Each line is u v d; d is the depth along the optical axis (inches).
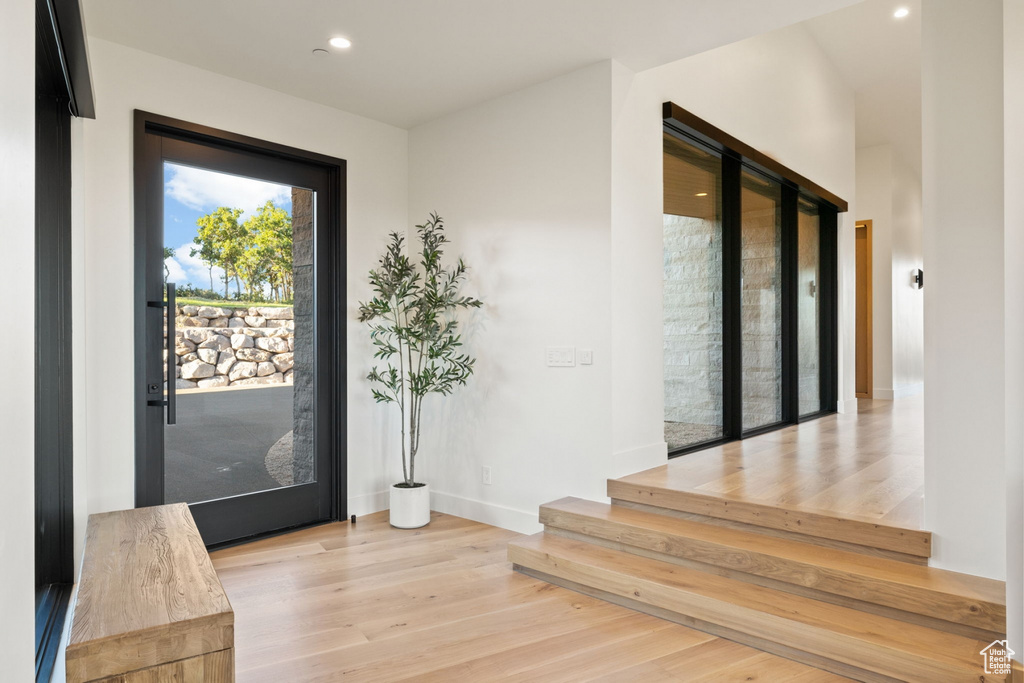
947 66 94.0
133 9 113.8
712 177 182.7
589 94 139.9
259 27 121.1
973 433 93.0
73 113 117.0
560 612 109.0
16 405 35.2
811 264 251.6
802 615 93.3
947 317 94.8
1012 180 66.9
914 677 80.5
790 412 226.8
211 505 142.3
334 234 163.6
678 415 168.4
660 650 95.4
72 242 116.4
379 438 171.9
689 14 117.7
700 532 116.0
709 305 181.3
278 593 117.0
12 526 33.9
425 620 105.8
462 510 166.1
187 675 58.2
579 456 141.7
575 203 142.3
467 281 164.7
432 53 132.9
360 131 168.6
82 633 55.4
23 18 36.9
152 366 132.5
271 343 153.6
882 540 100.8
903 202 348.2
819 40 236.1
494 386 158.7
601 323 137.9
